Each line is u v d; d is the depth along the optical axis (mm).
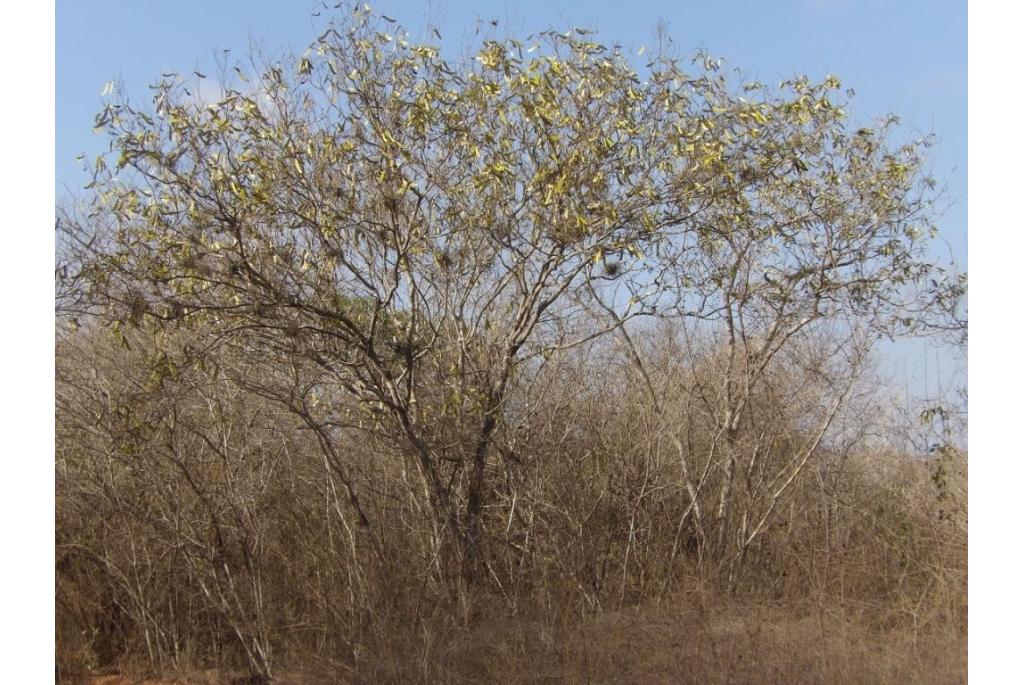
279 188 7672
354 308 8336
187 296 7328
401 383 8500
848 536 9602
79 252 7098
